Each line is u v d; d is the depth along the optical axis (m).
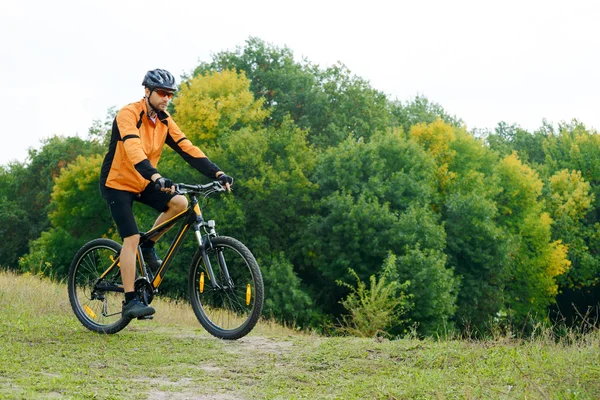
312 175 31.03
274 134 31.67
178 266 25.70
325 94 39.03
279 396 4.15
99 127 47.78
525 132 57.06
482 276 30.97
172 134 5.65
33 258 38.91
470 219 30.33
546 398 3.86
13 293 9.02
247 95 33.19
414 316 25.09
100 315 6.04
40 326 6.20
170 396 4.04
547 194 40.78
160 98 5.46
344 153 29.91
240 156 29.75
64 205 40.47
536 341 5.41
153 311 5.51
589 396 4.00
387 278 25.44
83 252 6.16
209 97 32.75
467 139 36.41
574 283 41.09
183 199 5.56
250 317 5.30
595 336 5.27
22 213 50.34
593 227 42.41
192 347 5.52
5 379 4.13
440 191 33.47
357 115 38.94
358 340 5.94
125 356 5.09
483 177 34.97
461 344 5.57
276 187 28.75
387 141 30.91
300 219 29.03
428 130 35.62
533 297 35.16
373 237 26.94
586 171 45.94
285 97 38.97
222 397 4.10
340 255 27.14
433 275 25.08
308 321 26.97
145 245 5.70
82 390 3.95
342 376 4.70
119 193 5.52
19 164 53.12
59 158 49.94
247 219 28.88
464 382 4.39
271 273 26.86
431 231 26.97
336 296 29.22
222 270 5.38
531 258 35.78
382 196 28.42
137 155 5.20
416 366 4.95
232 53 41.50
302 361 5.11
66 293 9.62
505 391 4.15
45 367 4.56
